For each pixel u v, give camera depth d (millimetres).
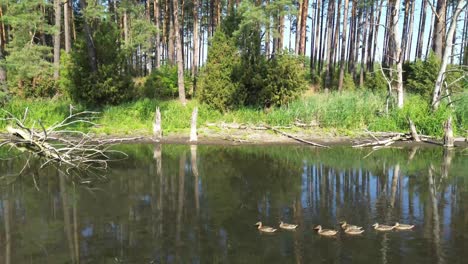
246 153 16875
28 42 26297
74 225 8648
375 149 17797
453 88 25234
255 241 7711
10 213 9477
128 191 11289
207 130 21703
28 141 14383
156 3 37094
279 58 24828
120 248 7430
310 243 7605
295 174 13242
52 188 11680
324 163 14930
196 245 7539
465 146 18234
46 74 26938
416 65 27984
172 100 26453
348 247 7406
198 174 13219
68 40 31281
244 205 9984
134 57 41625
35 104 24188
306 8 32781
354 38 39062
